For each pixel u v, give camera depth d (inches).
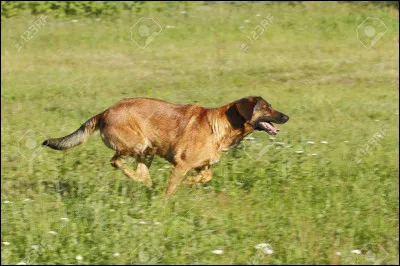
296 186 451.8
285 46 906.1
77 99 696.4
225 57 859.4
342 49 897.5
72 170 481.4
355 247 377.4
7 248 367.2
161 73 797.2
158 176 460.8
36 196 434.9
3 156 523.5
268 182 456.4
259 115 435.8
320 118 636.1
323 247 373.1
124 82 761.6
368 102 695.1
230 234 384.8
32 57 852.6
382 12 1029.8
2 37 912.3
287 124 612.4
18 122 620.1
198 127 429.7
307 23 984.3
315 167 486.6
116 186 433.7
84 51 880.3
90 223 390.0
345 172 481.7
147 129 434.9
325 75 794.8
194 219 401.4
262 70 808.9
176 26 964.0
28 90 725.9
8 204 422.0
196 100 689.0
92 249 360.8
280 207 417.7
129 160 448.1
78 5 1015.6
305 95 715.4
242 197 438.0
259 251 357.1
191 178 445.7
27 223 391.2
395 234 394.3
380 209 424.8
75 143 453.4
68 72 797.9
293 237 382.6
